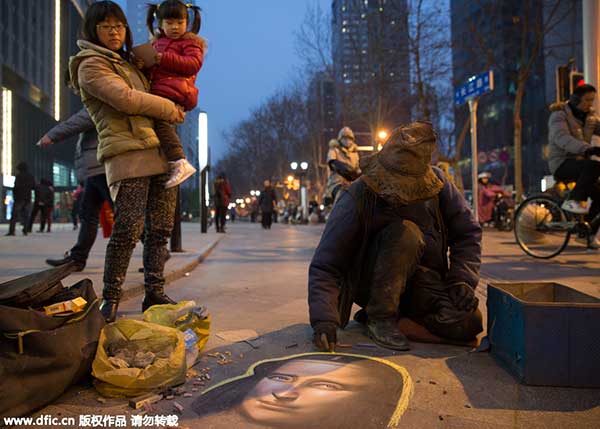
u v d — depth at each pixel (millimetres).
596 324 2414
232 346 3135
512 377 2582
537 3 16703
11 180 51781
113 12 3279
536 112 50781
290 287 5430
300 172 35750
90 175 5012
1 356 2039
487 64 19188
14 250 8562
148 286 3744
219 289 5301
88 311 2500
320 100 39906
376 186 3045
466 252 3299
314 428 2016
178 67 3521
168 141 3471
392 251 3129
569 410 2186
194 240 11844
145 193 3387
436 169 3430
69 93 78688
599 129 6859
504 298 2734
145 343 2611
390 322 3191
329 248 3266
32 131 62875
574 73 9906
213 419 2104
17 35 55875
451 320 3104
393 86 24594
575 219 6750
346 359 2859
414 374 2627
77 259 5379
